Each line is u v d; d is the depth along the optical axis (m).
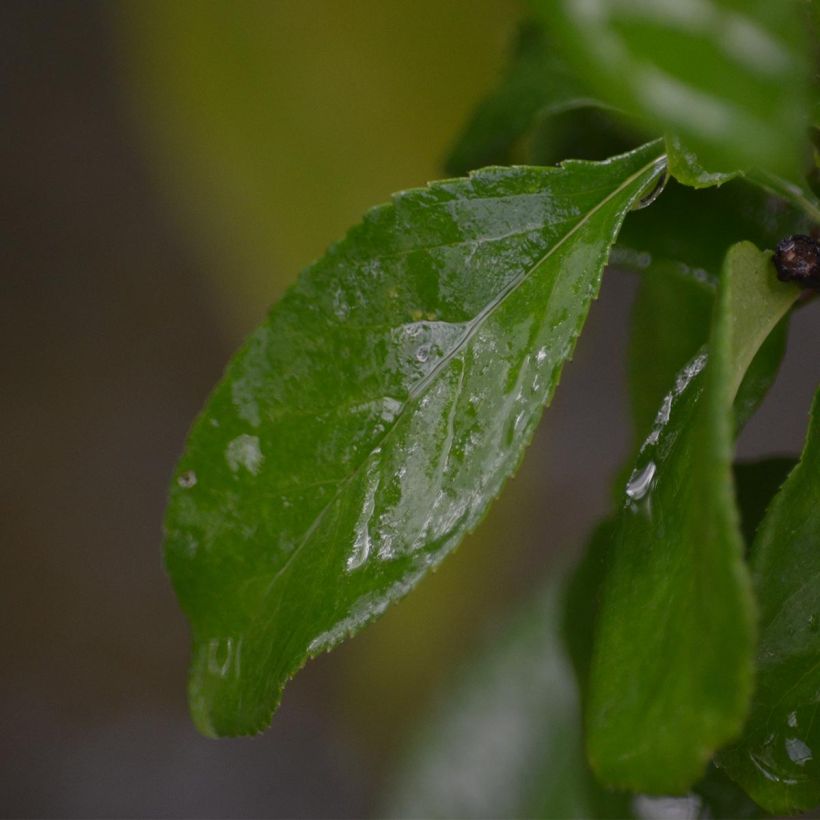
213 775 1.03
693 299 0.38
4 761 1.05
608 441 1.03
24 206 1.20
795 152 0.32
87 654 1.11
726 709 0.33
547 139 0.39
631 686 0.34
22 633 1.11
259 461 0.36
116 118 1.20
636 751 0.33
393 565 0.35
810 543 0.35
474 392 0.35
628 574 0.35
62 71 1.20
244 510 0.36
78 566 1.14
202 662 0.36
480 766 0.42
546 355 0.35
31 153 1.20
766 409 0.90
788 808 0.35
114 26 1.18
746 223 0.38
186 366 1.20
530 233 0.35
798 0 0.32
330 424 0.36
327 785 1.00
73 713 1.08
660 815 0.38
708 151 0.32
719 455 0.33
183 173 0.73
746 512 0.37
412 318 0.36
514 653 0.43
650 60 0.32
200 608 0.36
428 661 0.82
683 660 0.33
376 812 0.43
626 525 0.35
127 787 1.04
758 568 0.35
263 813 1.00
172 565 0.36
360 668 0.89
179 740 1.06
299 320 0.36
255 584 0.36
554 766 0.42
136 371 1.20
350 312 0.36
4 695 1.08
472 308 0.35
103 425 1.18
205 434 0.36
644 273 0.38
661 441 0.35
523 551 0.97
